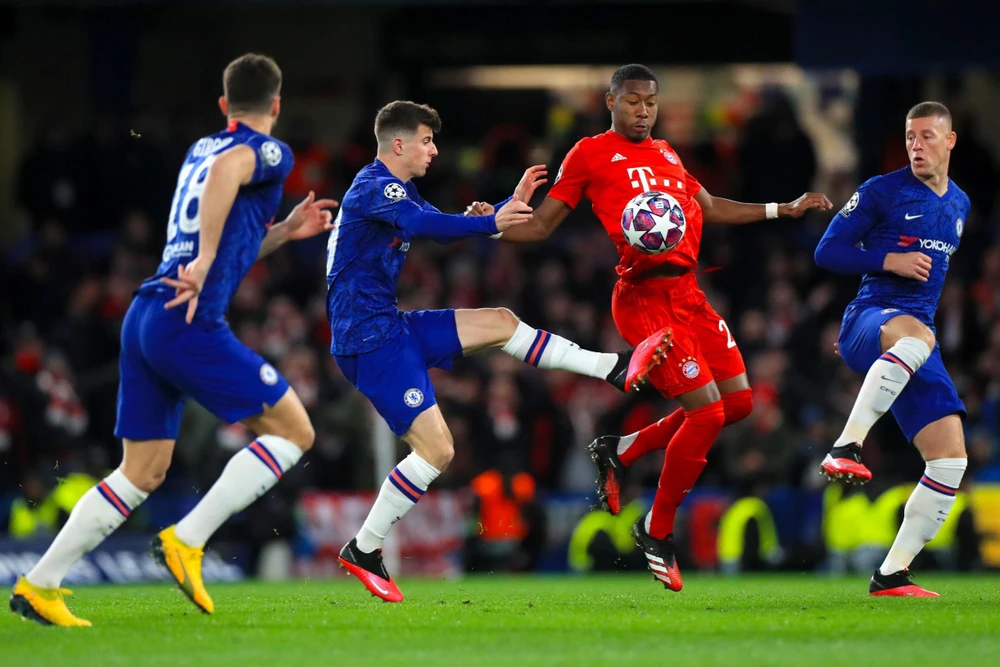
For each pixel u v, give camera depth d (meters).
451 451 24.70
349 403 48.81
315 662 16.64
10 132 70.19
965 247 60.94
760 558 47.59
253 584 38.53
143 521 45.03
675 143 65.81
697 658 16.95
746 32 64.56
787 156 63.41
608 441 27.03
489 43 65.50
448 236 23.22
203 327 20.16
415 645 18.22
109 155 62.94
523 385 52.06
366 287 24.39
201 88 73.25
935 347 25.84
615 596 27.34
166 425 20.92
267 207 20.86
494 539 47.78
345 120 74.38
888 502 47.47
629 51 65.12
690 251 25.55
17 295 57.97
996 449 51.25
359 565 24.95
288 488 45.56
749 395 26.64
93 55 67.44
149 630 19.69
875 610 22.75
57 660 16.86
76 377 53.28
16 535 44.81
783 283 58.72
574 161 25.56
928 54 57.72
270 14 73.69
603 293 59.28
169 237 20.70
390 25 65.62
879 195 25.67
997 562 47.69
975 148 64.50
